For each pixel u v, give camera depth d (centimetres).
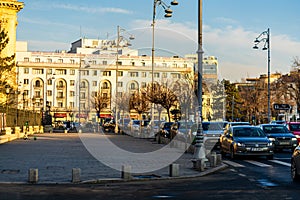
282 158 2345
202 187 1278
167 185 1331
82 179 1423
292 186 1286
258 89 7969
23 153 2475
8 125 3947
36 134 5303
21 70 9075
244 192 1167
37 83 9131
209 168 1753
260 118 7744
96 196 1103
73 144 3338
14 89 5459
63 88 9162
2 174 1531
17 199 1042
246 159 2300
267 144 2273
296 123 3331
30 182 1348
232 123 3328
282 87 6544
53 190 1205
